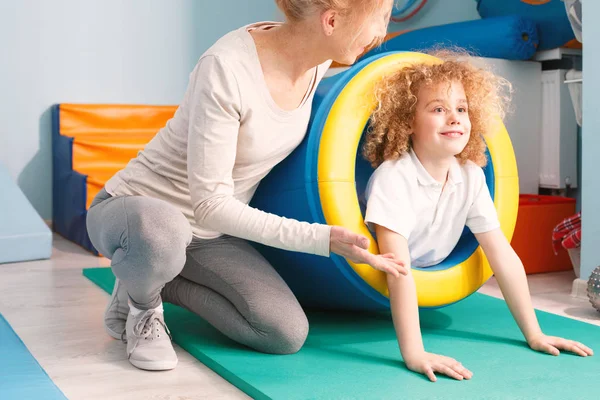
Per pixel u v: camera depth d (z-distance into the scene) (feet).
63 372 4.27
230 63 4.06
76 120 10.21
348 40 4.06
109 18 10.80
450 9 10.14
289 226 4.01
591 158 6.24
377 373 4.13
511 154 5.36
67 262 8.01
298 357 4.44
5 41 10.18
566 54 8.54
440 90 4.62
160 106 10.85
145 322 4.41
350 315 5.50
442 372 4.07
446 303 4.93
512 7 8.91
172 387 4.04
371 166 5.19
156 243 4.03
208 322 5.00
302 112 4.48
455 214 4.91
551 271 7.54
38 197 10.48
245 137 4.24
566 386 3.92
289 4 4.07
